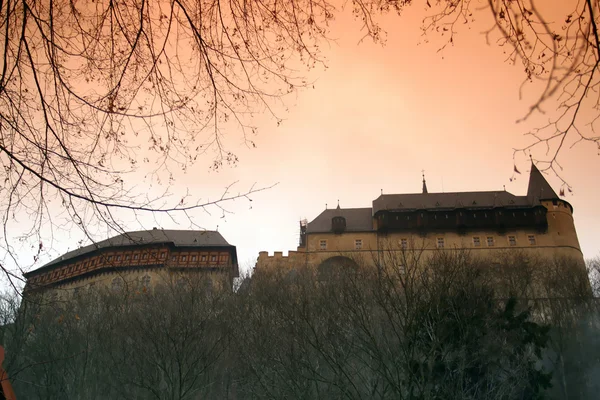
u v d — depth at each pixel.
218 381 23.53
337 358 16.12
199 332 23.30
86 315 27.28
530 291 34.41
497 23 3.14
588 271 44.34
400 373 15.41
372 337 15.01
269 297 25.30
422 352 15.34
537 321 29.94
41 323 22.25
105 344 24.50
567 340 28.33
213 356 22.94
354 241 64.88
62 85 4.96
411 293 15.88
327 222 68.75
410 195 71.88
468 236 63.78
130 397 22.88
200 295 27.47
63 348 22.61
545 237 62.38
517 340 16.88
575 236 63.47
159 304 25.55
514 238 63.12
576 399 25.22
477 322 15.88
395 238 64.12
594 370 27.30
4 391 7.31
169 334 22.23
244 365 20.98
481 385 14.87
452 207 66.44
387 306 17.23
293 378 16.88
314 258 62.34
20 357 21.45
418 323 14.92
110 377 24.52
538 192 66.12
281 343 19.36
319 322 18.94
